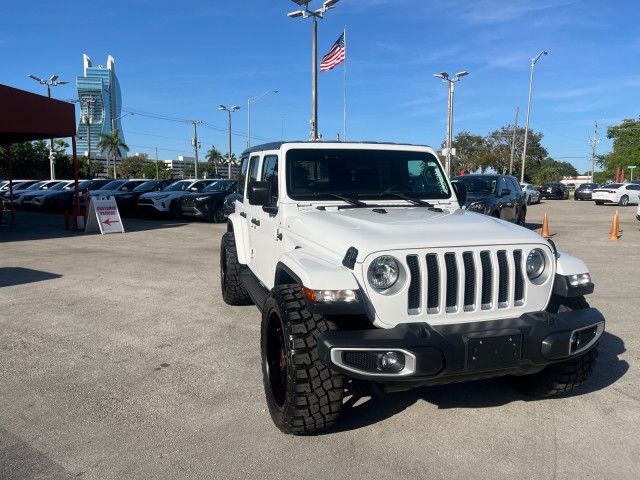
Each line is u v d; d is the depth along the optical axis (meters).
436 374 3.21
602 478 3.17
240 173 7.03
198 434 3.71
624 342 5.55
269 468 3.29
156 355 5.27
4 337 5.84
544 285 3.67
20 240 14.23
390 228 3.71
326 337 3.23
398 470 3.26
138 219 20.89
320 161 4.89
